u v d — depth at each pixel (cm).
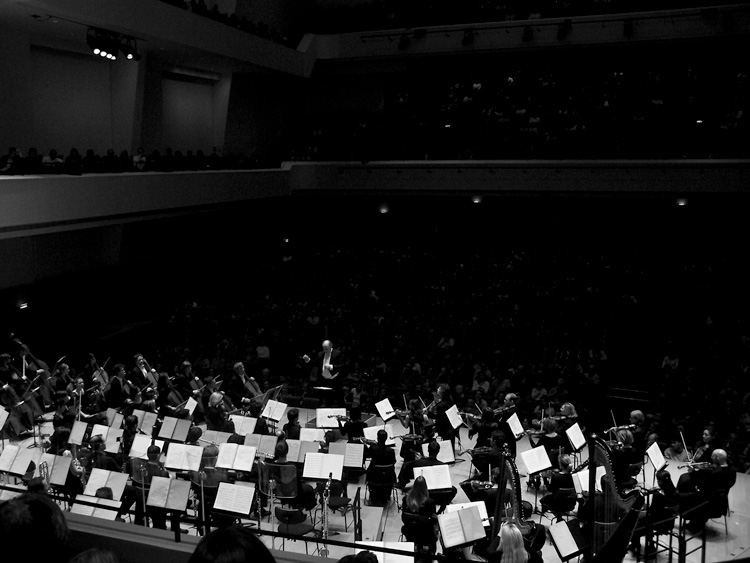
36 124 2261
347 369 1925
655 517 974
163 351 2288
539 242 3172
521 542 696
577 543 839
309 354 2239
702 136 2723
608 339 2267
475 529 788
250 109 3381
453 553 828
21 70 2081
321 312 2552
